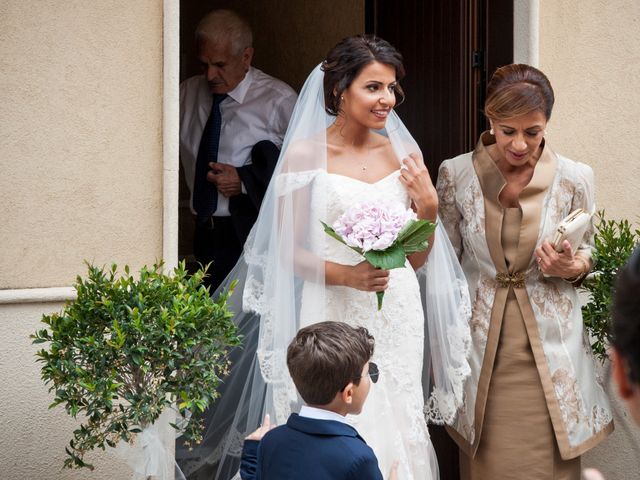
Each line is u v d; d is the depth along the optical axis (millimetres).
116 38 3566
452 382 3680
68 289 3504
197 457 4023
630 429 4559
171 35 3625
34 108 3455
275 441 2613
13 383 3436
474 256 3744
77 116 3521
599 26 4625
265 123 4684
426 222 3215
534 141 3543
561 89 4566
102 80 3555
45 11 3453
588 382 3732
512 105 3473
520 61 4531
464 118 4664
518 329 3666
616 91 4672
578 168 3730
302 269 3393
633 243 4086
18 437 3443
